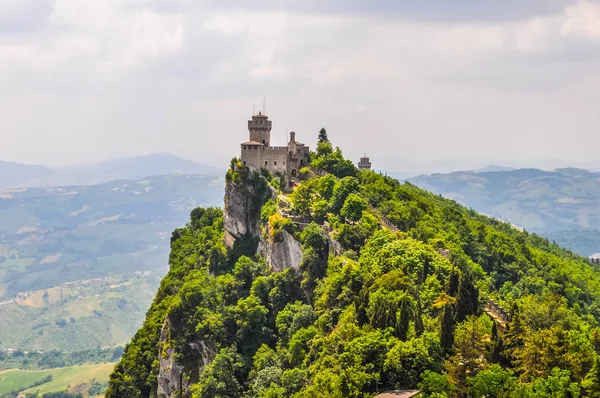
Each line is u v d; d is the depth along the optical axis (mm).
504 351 185125
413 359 180625
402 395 171000
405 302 198000
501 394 165125
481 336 188000
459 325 193000
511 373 176250
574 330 194000
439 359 184000
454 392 170875
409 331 196625
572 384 164625
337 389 183375
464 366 179375
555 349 177250
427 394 170250
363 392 180000
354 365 186750
